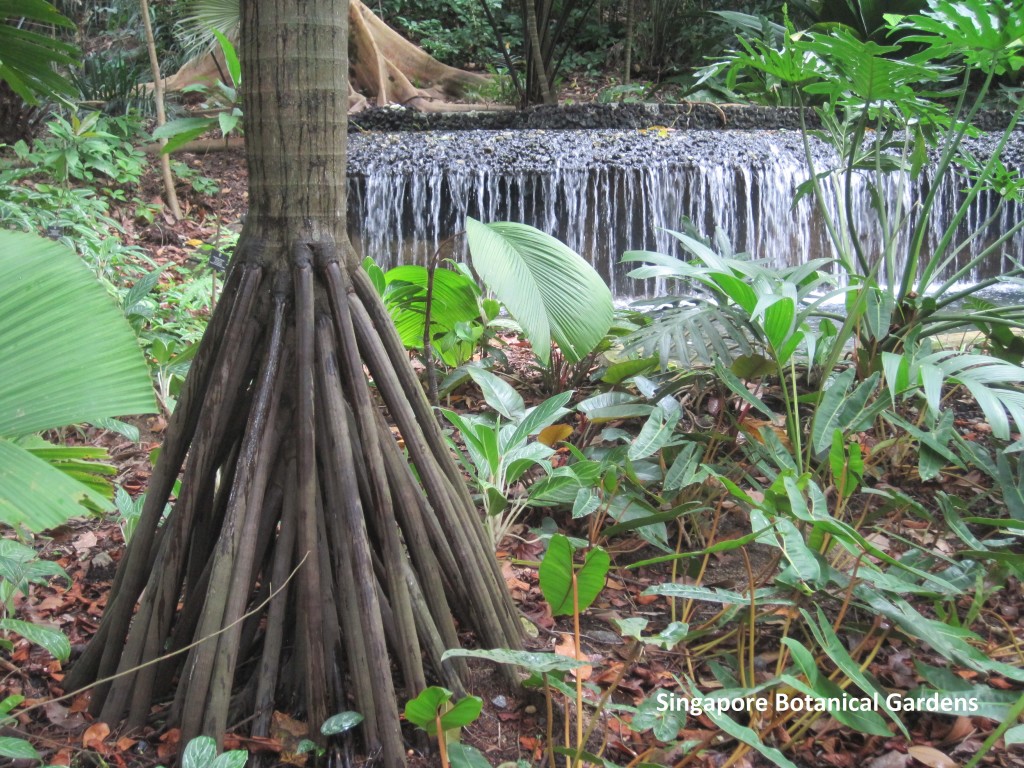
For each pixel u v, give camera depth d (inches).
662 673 78.6
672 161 231.0
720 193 235.5
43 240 49.9
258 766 64.1
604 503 95.3
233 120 109.4
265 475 65.0
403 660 66.1
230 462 71.5
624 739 71.0
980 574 83.0
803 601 82.6
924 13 104.0
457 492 72.9
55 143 229.8
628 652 81.8
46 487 43.0
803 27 363.6
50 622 83.3
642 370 117.8
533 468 109.0
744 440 111.0
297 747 65.5
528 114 283.4
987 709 69.2
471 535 72.4
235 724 67.4
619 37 431.2
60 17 94.5
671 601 88.3
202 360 67.9
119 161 228.5
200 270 193.5
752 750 70.7
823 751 71.9
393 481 67.9
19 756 56.3
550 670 60.2
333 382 65.5
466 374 126.4
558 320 80.4
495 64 417.7
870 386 98.3
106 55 331.0
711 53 385.7
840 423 98.0
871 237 250.1
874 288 119.8
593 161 228.5
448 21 452.4
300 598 66.3
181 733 62.0
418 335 129.8
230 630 62.4
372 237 227.8
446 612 70.0
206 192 245.8
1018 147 257.0
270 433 65.6
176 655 70.1
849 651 82.4
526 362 155.4
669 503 96.3
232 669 62.7
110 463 116.4
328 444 66.0
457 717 58.7
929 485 111.8
